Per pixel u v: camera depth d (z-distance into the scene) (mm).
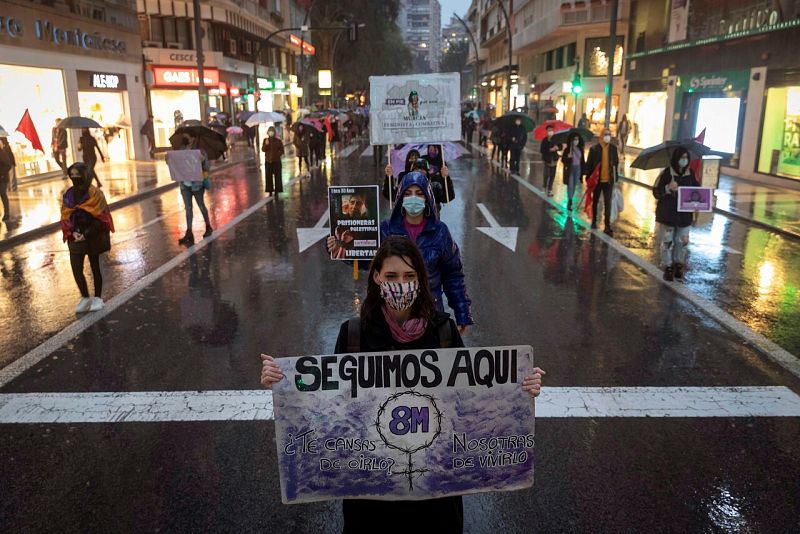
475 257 10180
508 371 2662
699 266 9578
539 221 13367
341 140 38312
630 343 6465
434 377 2652
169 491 3967
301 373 2625
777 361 5996
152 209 15281
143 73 27156
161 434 4648
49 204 14961
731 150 21062
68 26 21234
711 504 3826
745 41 20156
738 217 13414
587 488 3986
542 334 6727
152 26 36031
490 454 2715
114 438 4594
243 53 45812
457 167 24250
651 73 28125
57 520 3697
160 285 8656
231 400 5180
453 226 12781
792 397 5230
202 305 7758
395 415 2668
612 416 4898
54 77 20594
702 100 23250
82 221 7297
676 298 8016
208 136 12109
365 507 2799
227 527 3643
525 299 7961
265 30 48562
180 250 10805
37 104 19734
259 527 3645
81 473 4160
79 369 5848
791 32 17719
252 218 13898
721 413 4949
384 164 26125
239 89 43844
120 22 25094
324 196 17266
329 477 2701
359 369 2633
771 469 4184
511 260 10000
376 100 7379
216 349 6312
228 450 4422
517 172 22281
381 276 2639
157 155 28922
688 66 24469
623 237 11828
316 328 6918
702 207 8461
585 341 6520
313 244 11195
